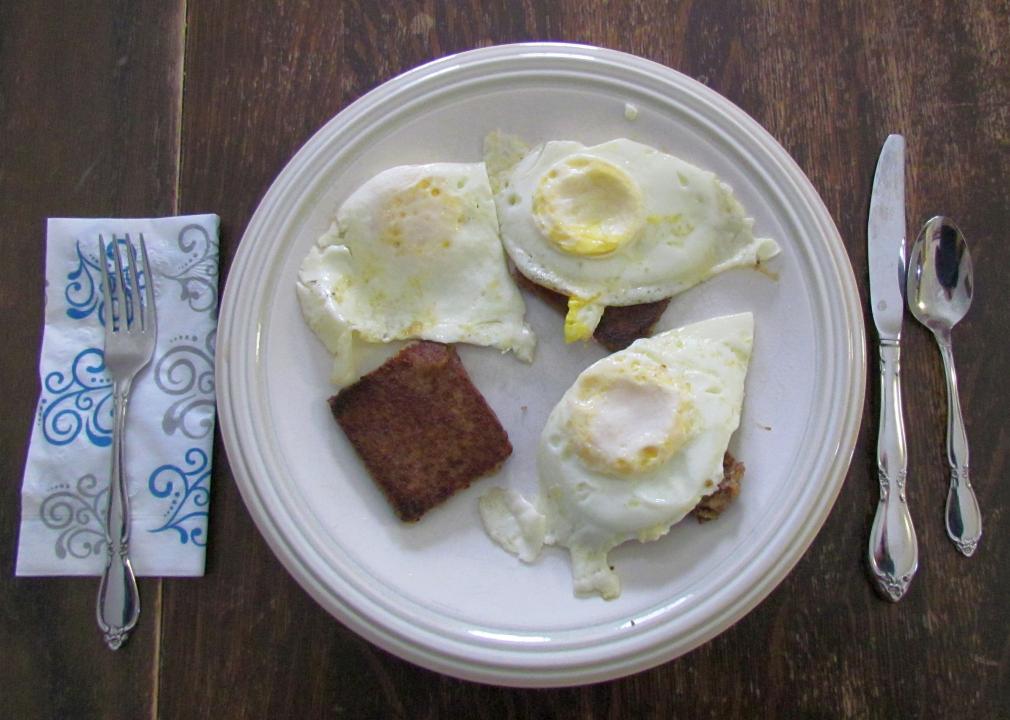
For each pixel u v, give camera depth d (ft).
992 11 1.32
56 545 1.21
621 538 1.15
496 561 1.17
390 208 1.19
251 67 1.33
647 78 1.21
